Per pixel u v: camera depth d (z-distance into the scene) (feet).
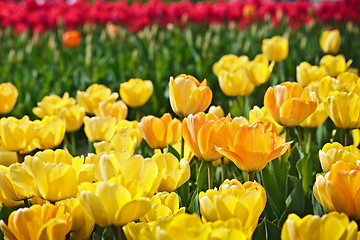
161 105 8.95
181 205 5.34
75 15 16.87
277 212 5.32
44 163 4.81
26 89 9.65
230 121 5.11
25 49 14.76
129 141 5.39
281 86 5.33
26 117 5.78
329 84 5.80
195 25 17.62
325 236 4.37
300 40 14.47
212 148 5.04
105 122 5.82
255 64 6.40
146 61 12.24
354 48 13.43
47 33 16.97
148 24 16.40
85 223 4.81
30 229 4.60
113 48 13.48
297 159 5.73
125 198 4.50
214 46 13.83
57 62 12.42
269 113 5.48
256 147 4.88
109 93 6.56
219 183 5.54
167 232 4.28
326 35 8.32
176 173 5.00
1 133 5.49
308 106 5.31
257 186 4.68
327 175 4.71
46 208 4.66
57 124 5.67
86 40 15.05
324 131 6.19
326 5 16.46
